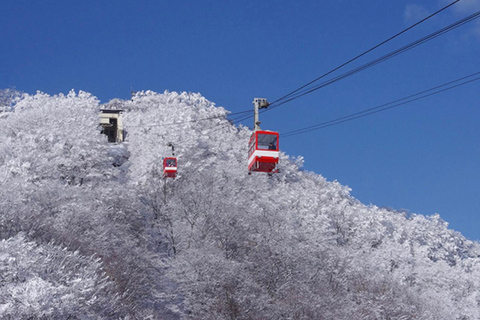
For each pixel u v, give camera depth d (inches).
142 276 1817.2
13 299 1173.1
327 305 1873.8
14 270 1294.3
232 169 3031.5
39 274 1358.3
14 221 1708.9
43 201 2017.7
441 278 2726.4
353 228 3043.8
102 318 1406.3
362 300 2036.2
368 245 2864.2
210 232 2182.6
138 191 2669.8
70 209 1966.0
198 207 2365.9
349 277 2231.8
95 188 2456.9
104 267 1669.5
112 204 2324.1
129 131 3821.4
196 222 2253.9
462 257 3801.7
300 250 2129.7
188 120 3545.8
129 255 1870.1
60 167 2751.0
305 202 2989.7
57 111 3339.1
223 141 3735.2
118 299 1540.4
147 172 2908.5
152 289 1787.6
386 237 3085.6
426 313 2191.2
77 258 1510.8
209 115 4069.9
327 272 2134.6
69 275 1405.0
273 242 2137.1
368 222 3137.3
